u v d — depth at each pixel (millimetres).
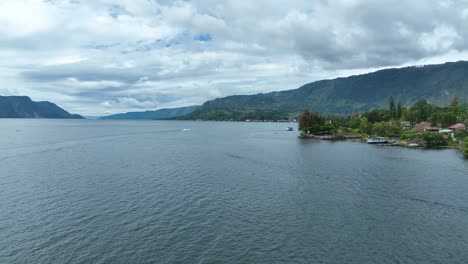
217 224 54281
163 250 45125
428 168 103625
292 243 47688
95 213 58531
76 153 134375
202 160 119875
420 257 43875
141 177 87562
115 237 48875
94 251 44656
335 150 154125
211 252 44719
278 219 56969
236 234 50469
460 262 42594
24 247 45656
